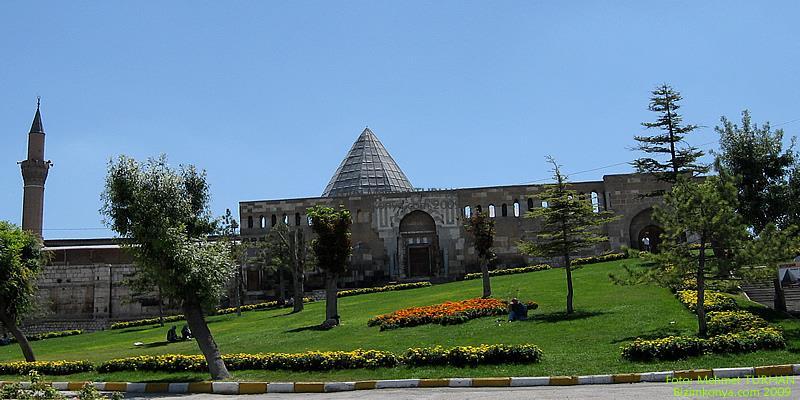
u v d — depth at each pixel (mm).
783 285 42719
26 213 78375
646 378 22484
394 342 32000
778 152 33688
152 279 27906
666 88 48844
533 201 78562
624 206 75875
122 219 26859
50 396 19391
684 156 48406
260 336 39188
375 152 96062
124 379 27875
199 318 27297
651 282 29938
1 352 49094
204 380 26297
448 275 77250
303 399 22203
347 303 56125
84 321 68438
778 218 33438
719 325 28438
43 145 80438
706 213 28375
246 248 70188
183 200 27578
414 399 20672
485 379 23297
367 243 78688
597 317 34344
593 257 68438
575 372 23547
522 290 48031
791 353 24422
